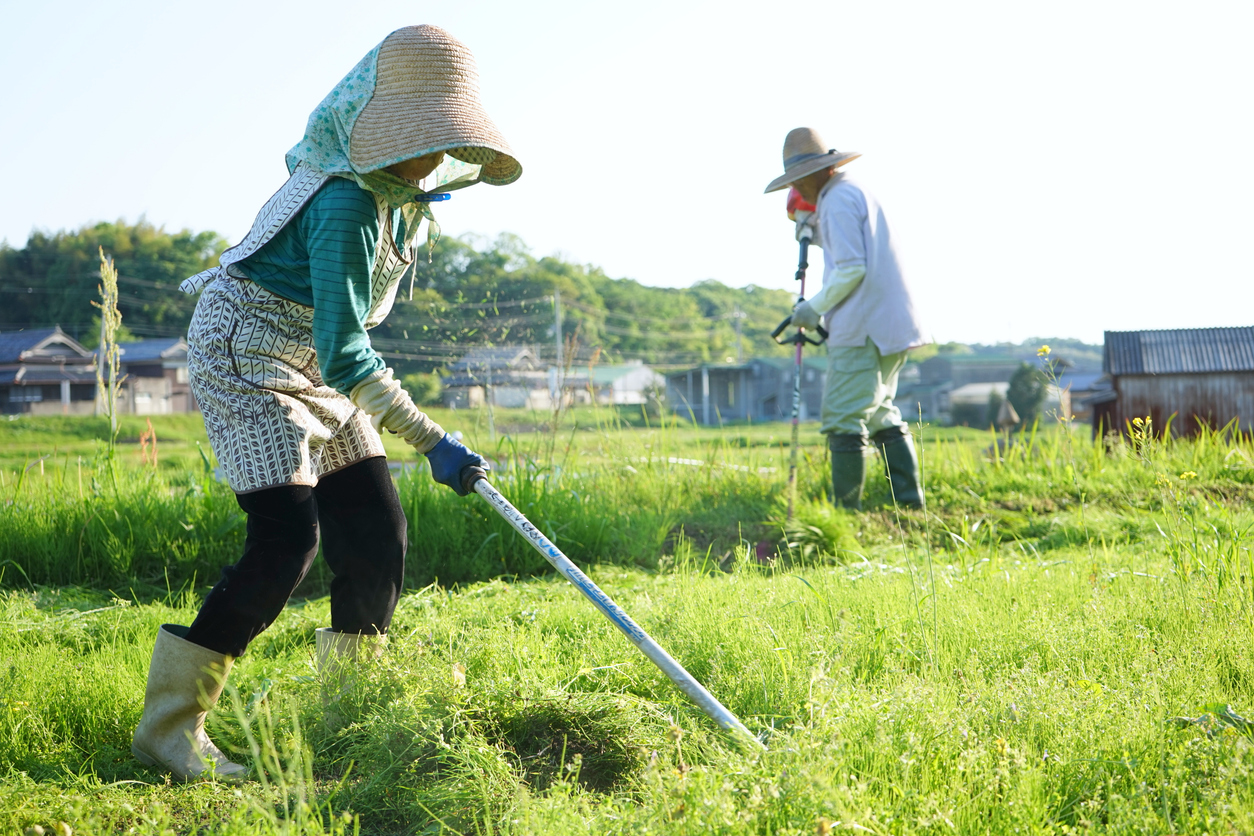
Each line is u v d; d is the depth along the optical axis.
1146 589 3.62
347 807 2.24
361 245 2.61
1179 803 1.90
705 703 2.25
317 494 2.92
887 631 3.19
